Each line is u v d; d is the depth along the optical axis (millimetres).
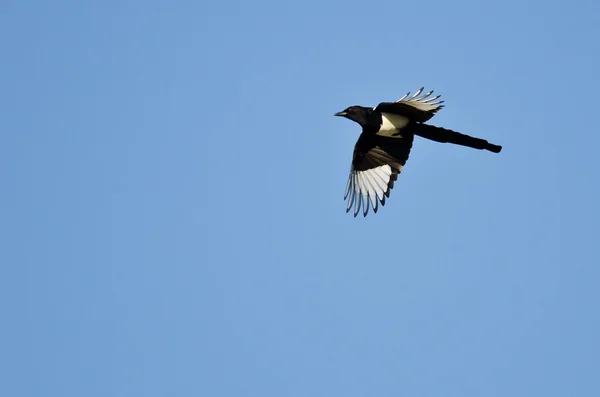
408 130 17875
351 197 18141
